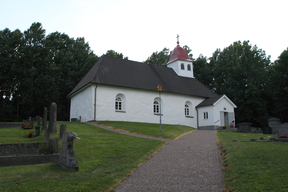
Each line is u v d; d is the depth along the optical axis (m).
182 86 35.66
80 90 30.33
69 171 9.48
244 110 39.34
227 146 12.75
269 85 39.16
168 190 7.76
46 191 7.45
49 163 10.66
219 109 33.44
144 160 11.23
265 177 7.66
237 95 39.47
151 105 31.16
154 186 8.15
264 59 41.38
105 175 9.14
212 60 49.66
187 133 21.08
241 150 11.05
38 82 37.88
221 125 33.25
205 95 36.69
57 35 46.75
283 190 6.80
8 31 43.28
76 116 31.64
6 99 41.00
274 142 12.62
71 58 44.69
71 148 9.97
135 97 29.94
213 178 8.56
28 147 12.39
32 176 8.73
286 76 37.19
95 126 22.97
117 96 29.11
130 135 18.50
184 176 8.94
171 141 16.22
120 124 24.34
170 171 9.58
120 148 13.23
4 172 9.05
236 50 43.12
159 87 22.30
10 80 38.97
